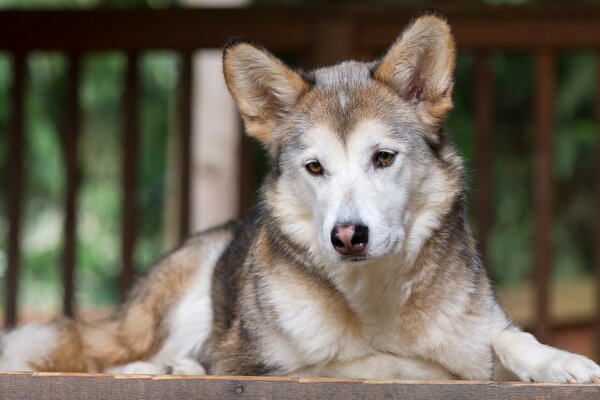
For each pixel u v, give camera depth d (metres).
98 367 5.07
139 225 12.41
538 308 6.73
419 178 4.05
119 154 12.18
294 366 4.12
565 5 6.60
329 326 4.05
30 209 12.35
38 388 3.56
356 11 6.66
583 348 8.83
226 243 5.18
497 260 11.51
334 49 6.66
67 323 5.10
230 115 9.16
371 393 3.45
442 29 4.07
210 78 9.13
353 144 3.96
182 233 6.86
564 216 11.59
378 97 4.11
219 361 4.60
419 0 10.38
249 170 6.98
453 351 4.02
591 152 11.02
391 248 3.85
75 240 6.92
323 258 4.05
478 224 6.73
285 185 4.19
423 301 4.03
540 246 6.73
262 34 6.72
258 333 4.24
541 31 6.64
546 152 6.73
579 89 10.55
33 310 10.30
